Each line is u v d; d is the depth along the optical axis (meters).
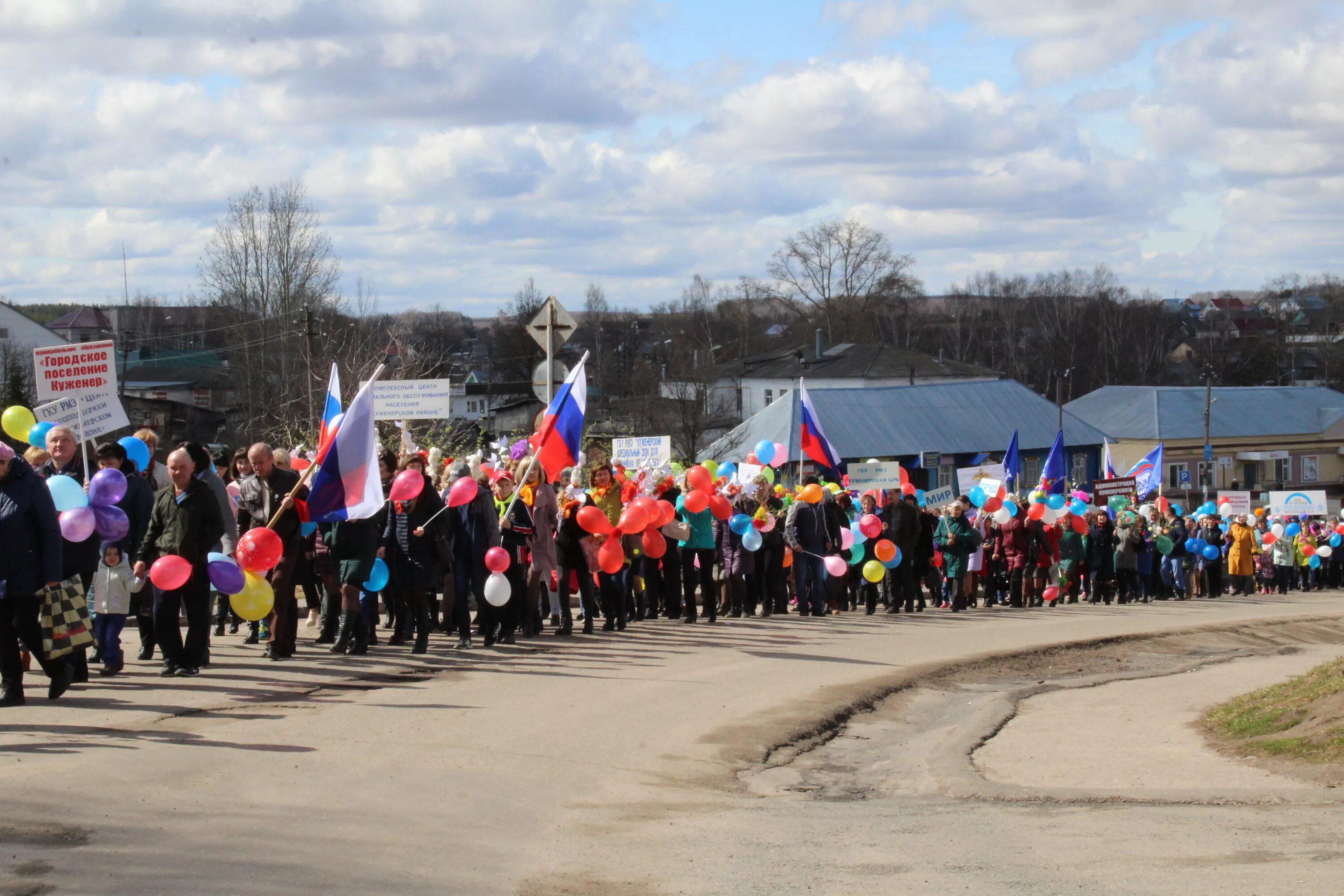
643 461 20.86
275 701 10.12
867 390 54.66
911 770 9.39
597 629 15.98
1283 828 6.93
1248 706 11.85
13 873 5.52
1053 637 17.78
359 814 6.89
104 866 5.68
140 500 11.25
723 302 105.94
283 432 37.19
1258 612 23.19
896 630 17.70
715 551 17.83
